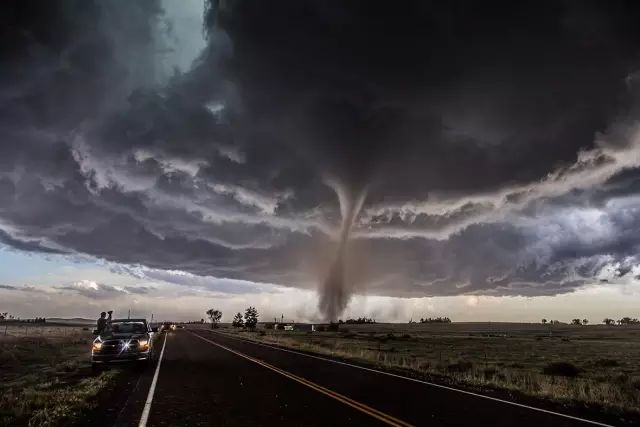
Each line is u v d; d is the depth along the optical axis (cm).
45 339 4438
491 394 1247
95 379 1451
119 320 2012
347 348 3388
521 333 12975
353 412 944
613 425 866
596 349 5531
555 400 1162
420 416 911
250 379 1509
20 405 990
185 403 1052
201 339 4991
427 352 4394
